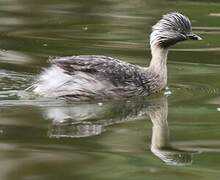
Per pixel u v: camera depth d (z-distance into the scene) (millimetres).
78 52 20859
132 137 13891
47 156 12750
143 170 12266
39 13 26734
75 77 16125
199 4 28938
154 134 14023
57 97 16062
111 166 12383
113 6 28422
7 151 12992
